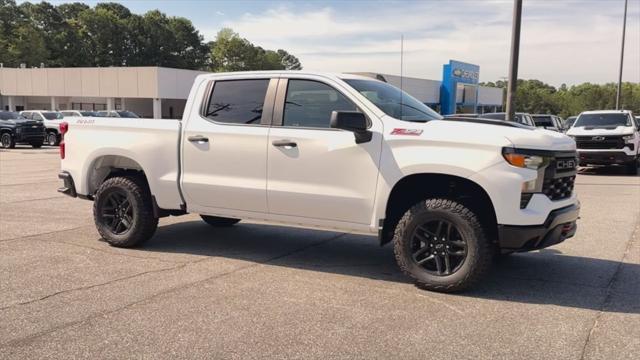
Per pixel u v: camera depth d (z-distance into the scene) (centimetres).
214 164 621
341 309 483
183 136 638
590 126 1723
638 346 409
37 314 463
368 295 522
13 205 1005
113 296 509
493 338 423
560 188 530
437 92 4525
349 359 386
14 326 438
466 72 4644
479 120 561
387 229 557
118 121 687
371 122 548
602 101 9719
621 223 885
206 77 648
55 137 3152
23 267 600
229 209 624
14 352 392
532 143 500
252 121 607
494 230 521
